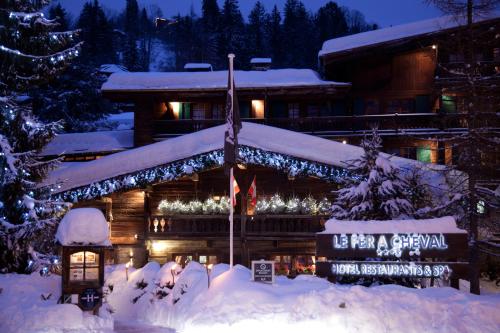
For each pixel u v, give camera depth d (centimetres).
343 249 1606
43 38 2036
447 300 1351
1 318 1343
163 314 1603
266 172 2500
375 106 3634
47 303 1406
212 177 2564
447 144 3356
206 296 1493
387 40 3400
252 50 8306
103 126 5178
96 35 10212
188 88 3441
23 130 1980
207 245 2472
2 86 2019
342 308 1291
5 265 1917
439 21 3375
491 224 2142
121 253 2497
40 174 2031
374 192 1947
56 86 5053
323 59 3544
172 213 2495
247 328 1279
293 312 1313
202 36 10419
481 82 1961
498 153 1955
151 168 2358
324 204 2420
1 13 1955
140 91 3472
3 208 1922
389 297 1334
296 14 9962
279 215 2400
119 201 2592
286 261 2464
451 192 2003
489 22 2805
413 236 1586
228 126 1773
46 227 1977
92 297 1438
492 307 1282
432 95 3441
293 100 3684
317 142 2472
